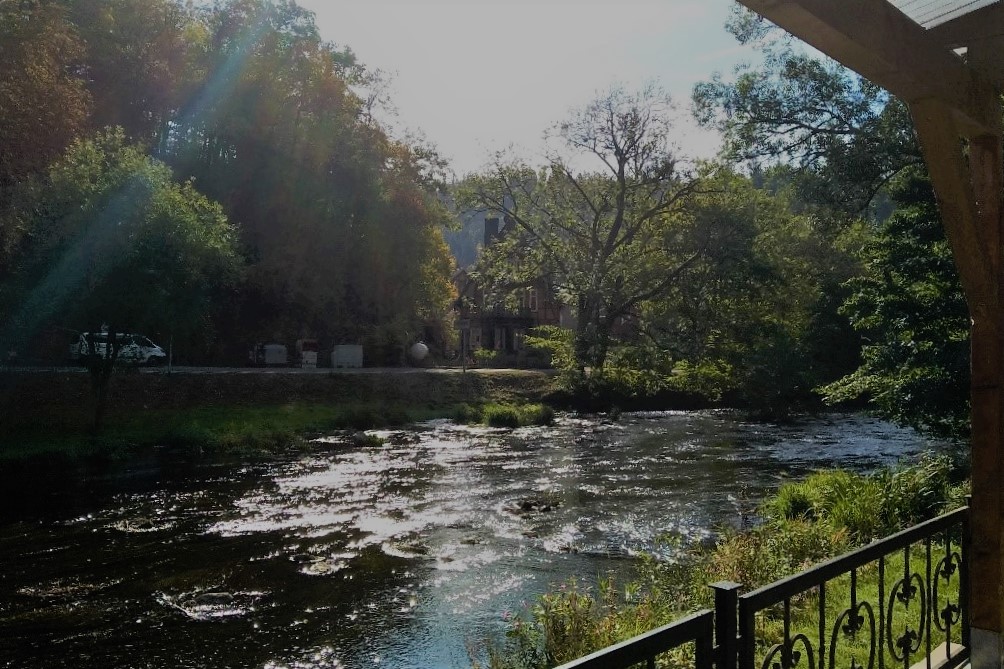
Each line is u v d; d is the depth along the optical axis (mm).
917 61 2973
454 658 7355
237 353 38469
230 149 38781
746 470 17906
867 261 15297
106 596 9172
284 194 38812
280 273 38906
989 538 3582
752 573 7066
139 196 19422
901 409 13477
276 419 24688
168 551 11086
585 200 36219
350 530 12328
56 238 18484
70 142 22047
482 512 13625
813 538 8195
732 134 19109
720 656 2322
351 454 20594
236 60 38812
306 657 7477
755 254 31719
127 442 19328
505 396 34094
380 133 44406
